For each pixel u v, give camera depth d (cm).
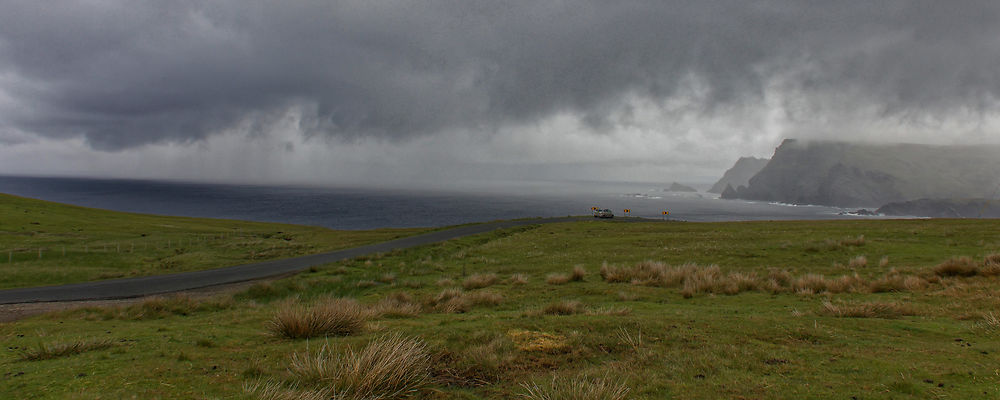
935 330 754
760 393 446
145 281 2555
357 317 833
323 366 514
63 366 522
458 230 5869
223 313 1399
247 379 484
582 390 458
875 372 502
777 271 1812
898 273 1634
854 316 940
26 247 3841
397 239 4872
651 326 762
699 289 1481
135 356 581
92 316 1343
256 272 2819
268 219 17938
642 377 508
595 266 2325
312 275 2503
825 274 1802
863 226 3944
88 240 4600
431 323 895
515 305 1340
